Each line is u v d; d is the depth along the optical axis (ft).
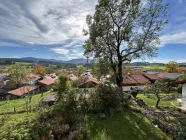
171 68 187.52
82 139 30.89
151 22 58.18
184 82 61.16
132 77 129.49
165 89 69.05
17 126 31.30
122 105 50.88
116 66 68.13
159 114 44.70
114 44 64.59
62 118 37.88
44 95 116.26
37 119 36.19
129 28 61.11
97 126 38.24
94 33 61.82
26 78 156.35
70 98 45.32
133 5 58.13
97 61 67.56
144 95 93.86
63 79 77.51
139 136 34.32
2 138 26.94
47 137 29.78
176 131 34.96
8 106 84.79
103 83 55.72
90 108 47.37
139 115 46.34
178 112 53.83
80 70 263.49
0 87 157.17
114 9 59.41
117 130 36.50
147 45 61.77
